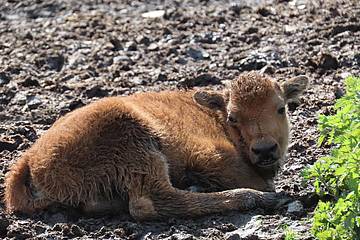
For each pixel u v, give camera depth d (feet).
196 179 44.06
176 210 41.11
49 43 67.05
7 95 57.93
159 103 45.44
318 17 67.05
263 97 44.14
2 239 40.16
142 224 40.73
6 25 73.05
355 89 41.04
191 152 43.57
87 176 41.06
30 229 40.63
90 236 39.88
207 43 65.16
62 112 55.31
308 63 59.00
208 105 46.37
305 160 46.60
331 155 42.22
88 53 64.39
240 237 38.19
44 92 58.13
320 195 39.96
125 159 41.19
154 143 42.22
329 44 61.72
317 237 36.60
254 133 43.65
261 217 40.16
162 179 41.22
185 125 44.42
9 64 62.64
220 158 43.68
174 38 66.08
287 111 47.70
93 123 41.45
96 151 41.11
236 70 59.93
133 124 41.68
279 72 58.23
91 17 72.38
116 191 41.45
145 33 67.82
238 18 69.51
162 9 74.02
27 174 42.11
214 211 41.22
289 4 71.26
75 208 41.78
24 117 54.95
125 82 59.00
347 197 36.11
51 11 75.41
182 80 58.34
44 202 41.60
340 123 40.06
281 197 41.47
